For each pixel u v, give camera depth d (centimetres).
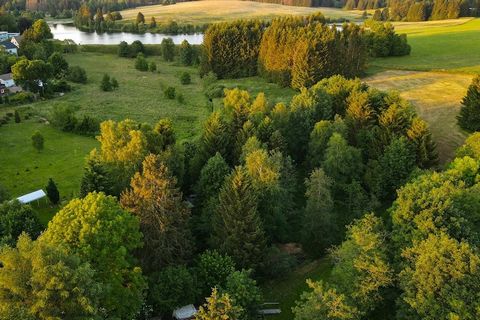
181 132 8806
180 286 3953
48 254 2906
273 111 7075
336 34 11131
